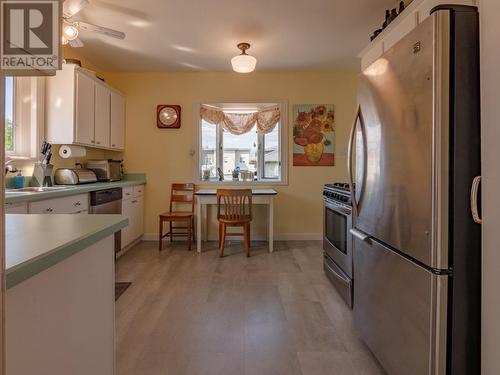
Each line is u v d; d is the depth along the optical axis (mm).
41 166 2854
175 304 2365
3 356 506
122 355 1723
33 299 673
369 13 2787
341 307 2326
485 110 981
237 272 3096
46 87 3129
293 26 3033
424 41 1136
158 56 3814
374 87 1547
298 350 1781
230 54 3742
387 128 1422
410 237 1248
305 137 4477
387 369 1474
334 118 4469
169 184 4488
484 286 997
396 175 1348
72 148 3131
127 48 3561
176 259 3539
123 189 3662
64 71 3133
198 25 3002
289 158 4492
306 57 3857
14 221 1067
